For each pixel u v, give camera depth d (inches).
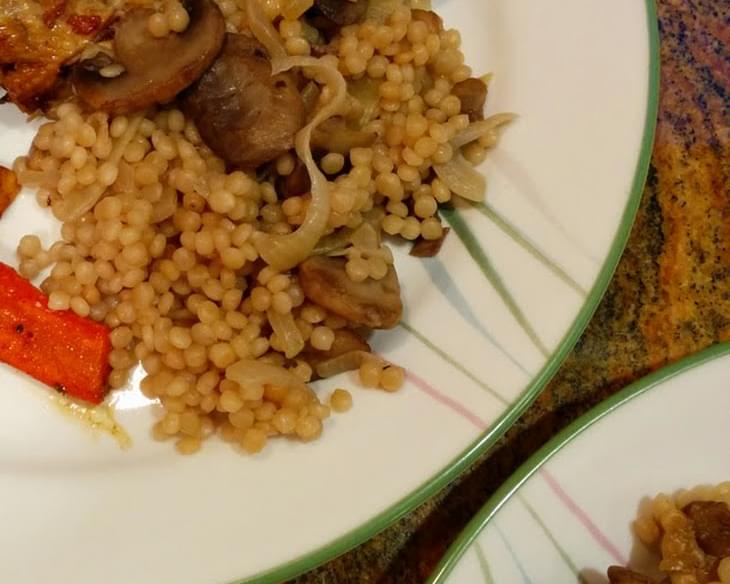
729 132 11.0
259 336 9.6
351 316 9.4
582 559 9.2
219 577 8.7
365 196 9.6
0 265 9.9
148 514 9.0
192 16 9.5
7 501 9.1
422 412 9.2
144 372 9.9
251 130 9.6
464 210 10.1
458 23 10.8
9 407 9.7
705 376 9.6
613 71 10.2
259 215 9.8
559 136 10.1
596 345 10.4
